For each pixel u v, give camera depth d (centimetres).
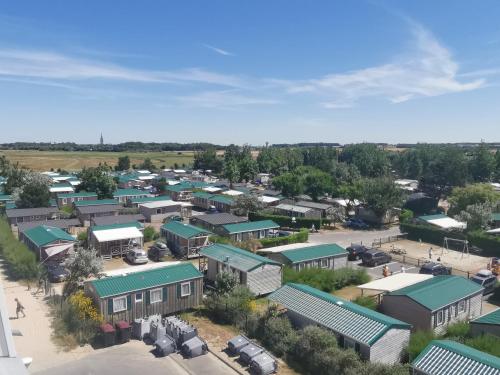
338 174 13850
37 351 2670
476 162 12025
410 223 6788
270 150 17650
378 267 4838
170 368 2484
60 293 3725
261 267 3672
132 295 3053
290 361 2556
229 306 3142
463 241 5522
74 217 7156
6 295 3709
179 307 3309
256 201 7900
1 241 5141
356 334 2434
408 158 14838
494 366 1975
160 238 5594
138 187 11606
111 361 2559
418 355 2294
